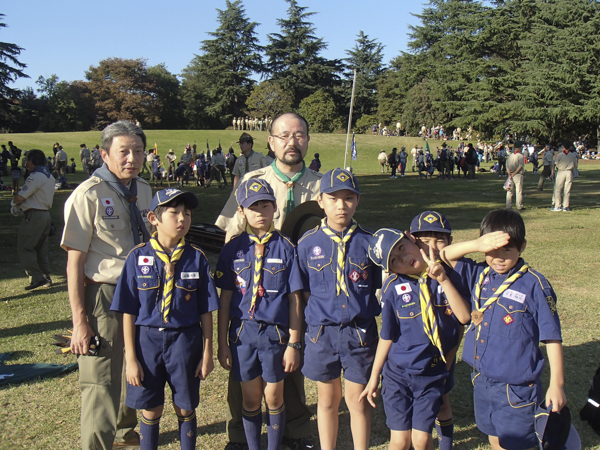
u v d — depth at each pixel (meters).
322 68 82.12
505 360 2.73
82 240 3.05
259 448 3.20
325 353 3.05
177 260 2.95
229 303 3.17
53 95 77.44
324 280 3.07
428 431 2.88
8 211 15.12
